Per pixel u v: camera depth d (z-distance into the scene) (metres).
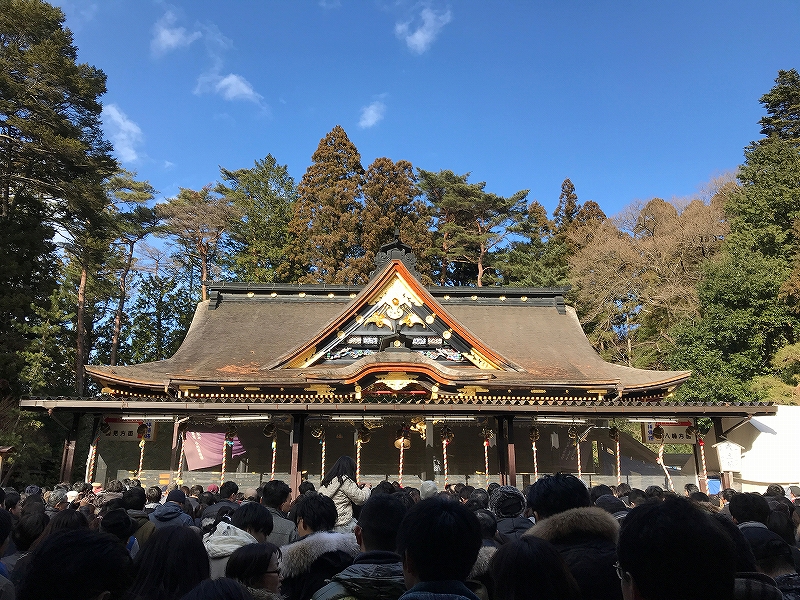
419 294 17.78
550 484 4.15
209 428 16.45
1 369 24.03
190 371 17.84
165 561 3.25
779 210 29.78
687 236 38.97
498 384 16.23
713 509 5.22
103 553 2.55
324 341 17.58
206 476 16.08
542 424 17.41
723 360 26.94
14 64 27.81
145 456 17.12
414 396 16.67
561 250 48.47
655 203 47.97
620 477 16.41
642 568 2.13
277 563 3.69
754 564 3.23
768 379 25.17
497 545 4.55
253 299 23.42
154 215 46.69
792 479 16.34
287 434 18.05
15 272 26.08
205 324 21.94
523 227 48.84
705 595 2.04
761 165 32.59
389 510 3.62
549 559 2.69
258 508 5.02
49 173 29.64
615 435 16.55
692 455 17.86
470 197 49.34
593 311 41.28
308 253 43.44
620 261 40.84
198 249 48.78
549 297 23.95
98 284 42.44
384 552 3.46
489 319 22.72
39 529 4.88
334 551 3.97
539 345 21.06
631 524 2.25
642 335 42.12
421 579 2.69
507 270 47.66
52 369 27.17
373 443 18.17
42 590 2.44
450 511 2.77
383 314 17.86
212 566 4.29
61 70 28.22
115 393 16.69
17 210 29.34
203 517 6.35
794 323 26.28
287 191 52.47
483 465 18.08
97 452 16.72
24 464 22.53
